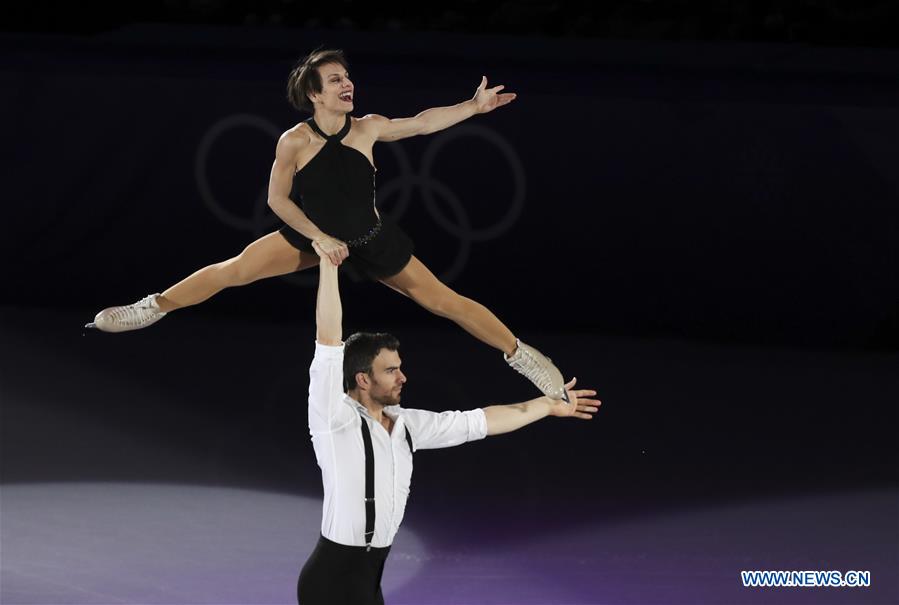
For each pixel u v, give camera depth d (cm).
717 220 3994
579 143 3994
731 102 3916
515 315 4112
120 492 2623
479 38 4472
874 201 3900
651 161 3984
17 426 3052
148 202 4100
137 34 4416
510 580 2191
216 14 4759
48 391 3350
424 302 1692
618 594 2128
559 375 1700
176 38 4381
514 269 4081
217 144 4031
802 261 3978
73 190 4119
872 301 3966
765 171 3941
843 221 3934
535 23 4753
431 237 4062
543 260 4072
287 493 2650
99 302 4194
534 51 4344
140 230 4125
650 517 2534
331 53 1596
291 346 3884
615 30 4741
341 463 1548
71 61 4138
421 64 4166
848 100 3894
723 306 4053
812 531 2461
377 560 1580
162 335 3975
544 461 2903
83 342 3847
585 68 4203
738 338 4066
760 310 4038
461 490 2695
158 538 2361
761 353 3953
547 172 4019
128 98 4031
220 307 4278
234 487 2677
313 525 2459
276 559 2270
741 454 2973
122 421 3117
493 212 4053
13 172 4119
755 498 2661
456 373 3588
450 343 3975
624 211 4028
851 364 3850
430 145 4022
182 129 4038
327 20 4769
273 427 3095
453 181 4041
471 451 2977
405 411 1617
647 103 3950
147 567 2214
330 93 1580
